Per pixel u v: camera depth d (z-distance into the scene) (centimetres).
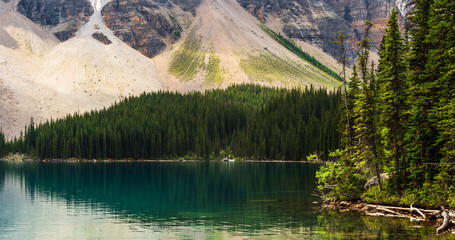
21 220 5122
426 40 5075
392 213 4962
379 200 5225
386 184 5203
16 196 7175
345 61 5862
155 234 4322
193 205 6072
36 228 4684
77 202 6481
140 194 7294
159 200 6594
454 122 4353
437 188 4581
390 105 5116
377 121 5344
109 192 7606
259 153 18500
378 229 4262
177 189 7925
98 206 6097
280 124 19100
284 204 6000
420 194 4822
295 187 7975
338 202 5778
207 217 5150
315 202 6119
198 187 8181
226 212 5459
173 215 5322
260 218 5006
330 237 4006
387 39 5269
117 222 4941
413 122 4953
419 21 5341
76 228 4653
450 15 5003
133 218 5162
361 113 5422
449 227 4225
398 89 5200
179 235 4253
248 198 6638
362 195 5522
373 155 5353
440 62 4869
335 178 5831
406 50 5491
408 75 5262
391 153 5362
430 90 4912
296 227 4466
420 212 4688
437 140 4703
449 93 4712
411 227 4309
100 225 4788
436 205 4694
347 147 5778
